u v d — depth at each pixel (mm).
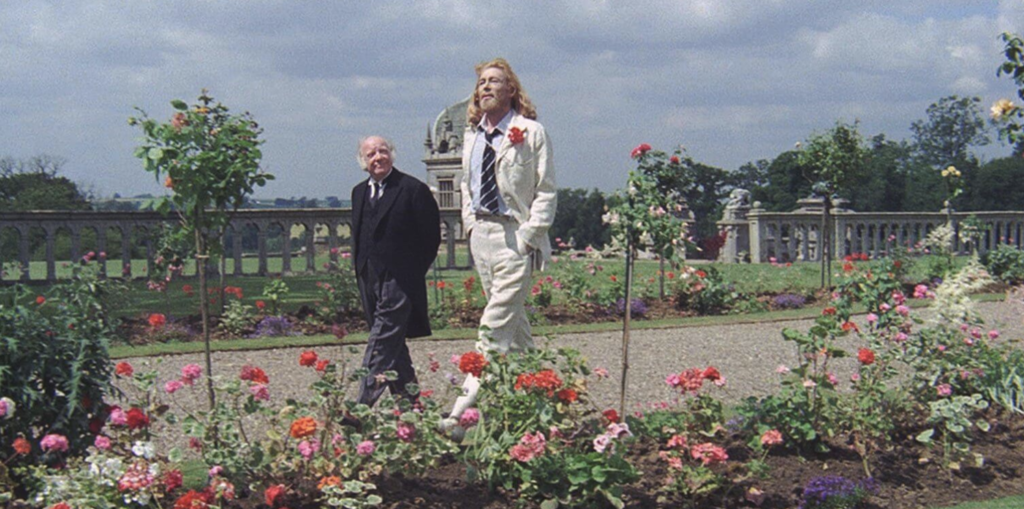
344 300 12930
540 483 4840
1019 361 7422
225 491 4355
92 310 6504
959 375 6969
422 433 4891
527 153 5980
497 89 6055
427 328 6422
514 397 5094
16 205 31438
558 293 14734
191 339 11109
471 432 6180
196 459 5664
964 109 63625
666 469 5359
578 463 4793
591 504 4840
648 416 5832
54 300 5863
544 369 5098
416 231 6297
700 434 5605
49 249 17734
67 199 32562
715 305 14508
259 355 9867
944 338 7047
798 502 5219
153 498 4523
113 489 4379
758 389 8391
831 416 5898
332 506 4531
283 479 4711
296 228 25688
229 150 5875
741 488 5215
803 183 44906
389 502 4707
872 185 45562
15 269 18141
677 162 6594
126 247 18031
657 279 15938
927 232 26125
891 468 5766
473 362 4965
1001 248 19625
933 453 6035
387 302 6219
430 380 8477
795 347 10812
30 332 5035
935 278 17844
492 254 6098
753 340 11367
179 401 7461
